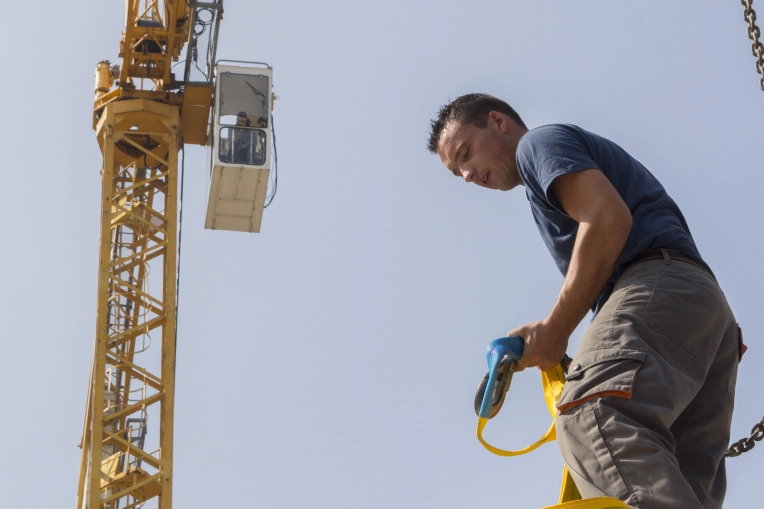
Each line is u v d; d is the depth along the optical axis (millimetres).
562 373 5957
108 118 34906
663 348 5145
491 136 6602
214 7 32344
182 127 35750
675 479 4559
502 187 6695
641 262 5539
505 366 5598
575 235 5867
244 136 33000
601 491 4730
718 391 5590
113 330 34344
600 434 4805
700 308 5289
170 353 32594
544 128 5941
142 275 35188
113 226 36219
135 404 31719
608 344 5113
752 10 8680
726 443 5637
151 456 31391
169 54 34906
